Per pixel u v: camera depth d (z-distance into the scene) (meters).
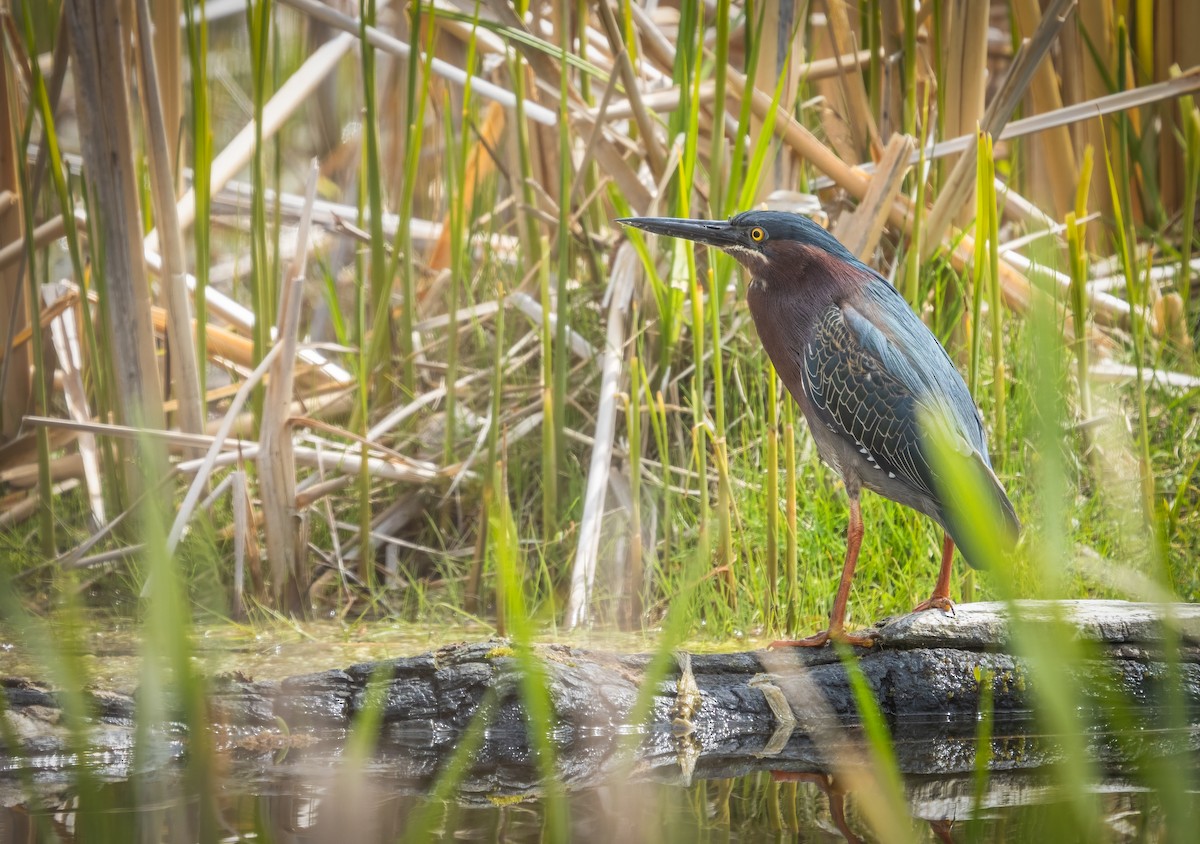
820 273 8.55
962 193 10.55
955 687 7.52
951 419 7.92
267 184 17.11
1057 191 12.34
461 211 10.48
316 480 10.94
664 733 7.18
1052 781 6.18
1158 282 11.94
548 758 5.29
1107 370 10.66
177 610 4.61
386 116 15.34
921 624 7.61
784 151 11.38
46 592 9.84
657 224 8.87
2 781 6.07
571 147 12.16
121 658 7.98
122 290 9.71
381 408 11.50
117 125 9.48
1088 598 8.45
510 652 7.19
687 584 4.72
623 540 9.95
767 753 6.87
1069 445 9.57
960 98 11.53
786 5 11.06
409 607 10.16
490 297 12.71
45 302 11.11
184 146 14.75
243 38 18.58
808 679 7.45
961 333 11.12
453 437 10.91
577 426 11.16
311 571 10.55
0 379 10.16
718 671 7.49
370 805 5.68
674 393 10.77
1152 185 12.41
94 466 10.58
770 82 11.16
